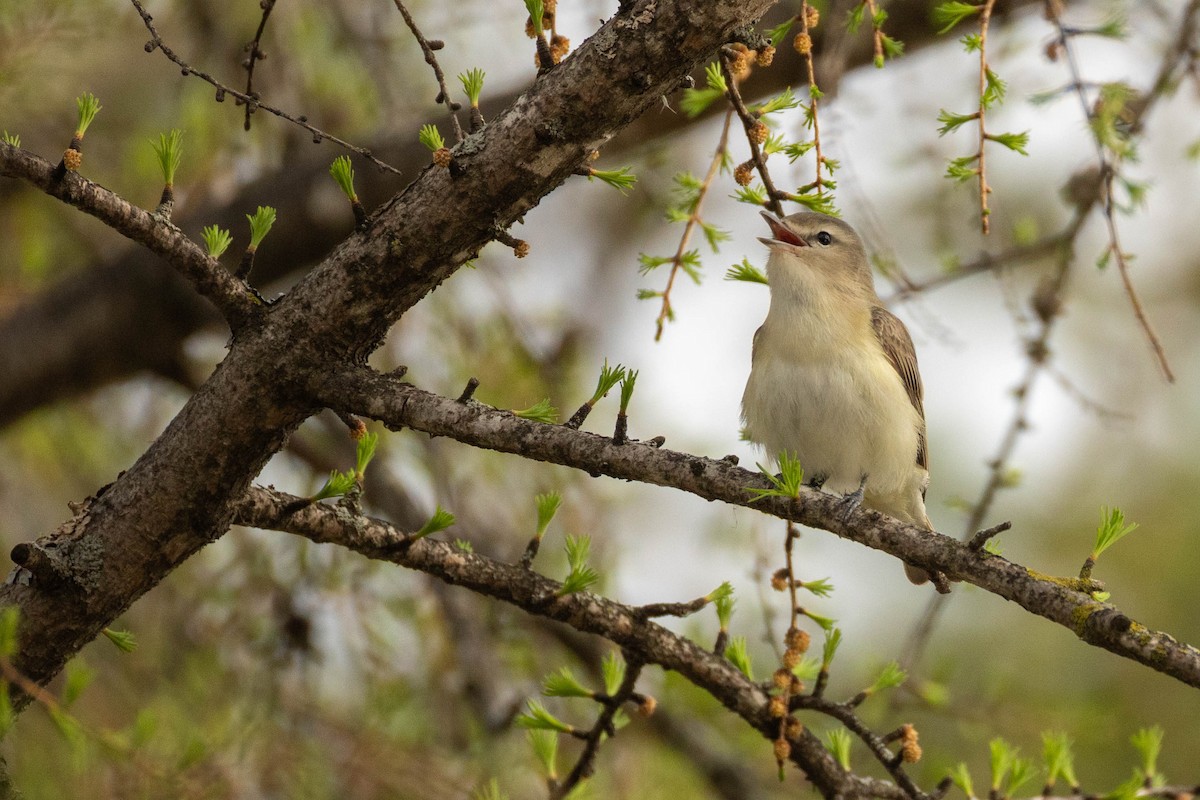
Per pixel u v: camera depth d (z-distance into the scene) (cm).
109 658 1084
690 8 620
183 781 659
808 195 735
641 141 1204
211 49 1229
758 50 692
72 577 658
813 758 770
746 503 626
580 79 632
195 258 652
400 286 663
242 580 1135
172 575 1167
